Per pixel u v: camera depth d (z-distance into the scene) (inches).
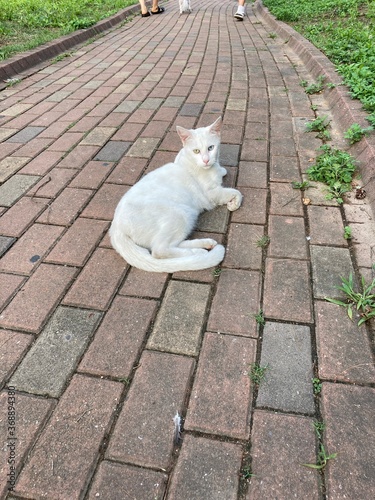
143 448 25.1
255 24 145.9
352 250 39.6
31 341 32.2
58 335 32.6
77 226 44.7
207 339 31.6
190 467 24.1
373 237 40.9
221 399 27.5
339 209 45.4
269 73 90.0
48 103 77.7
